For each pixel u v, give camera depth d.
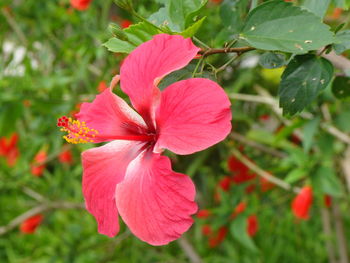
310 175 0.51
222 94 0.21
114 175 0.26
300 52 0.21
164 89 0.24
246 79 0.55
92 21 0.61
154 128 0.25
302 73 0.24
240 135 0.62
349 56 0.35
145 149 0.25
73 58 0.64
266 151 0.61
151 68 0.23
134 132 0.27
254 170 0.58
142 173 0.24
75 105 0.58
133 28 0.24
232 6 0.29
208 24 0.43
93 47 0.57
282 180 0.62
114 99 0.26
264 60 0.26
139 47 0.24
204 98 0.22
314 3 0.26
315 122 0.48
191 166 0.56
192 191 0.22
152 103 0.24
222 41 0.30
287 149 0.53
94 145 0.55
